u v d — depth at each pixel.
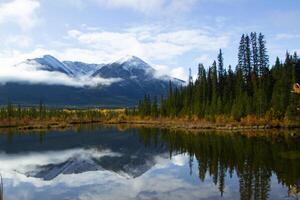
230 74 122.06
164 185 37.16
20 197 34.81
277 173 39.31
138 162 55.78
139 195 33.53
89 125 170.12
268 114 99.94
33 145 85.38
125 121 187.62
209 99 126.50
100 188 37.56
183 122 128.12
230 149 60.06
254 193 31.55
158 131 114.38
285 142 64.94
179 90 155.12
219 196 31.36
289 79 101.56
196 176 40.59
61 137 104.56
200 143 72.12
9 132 125.88
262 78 113.19
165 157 58.50
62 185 40.03
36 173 49.09
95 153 69.69
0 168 53.97
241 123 101.38
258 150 56.78
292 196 30.20
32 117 175.25
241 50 119.50
